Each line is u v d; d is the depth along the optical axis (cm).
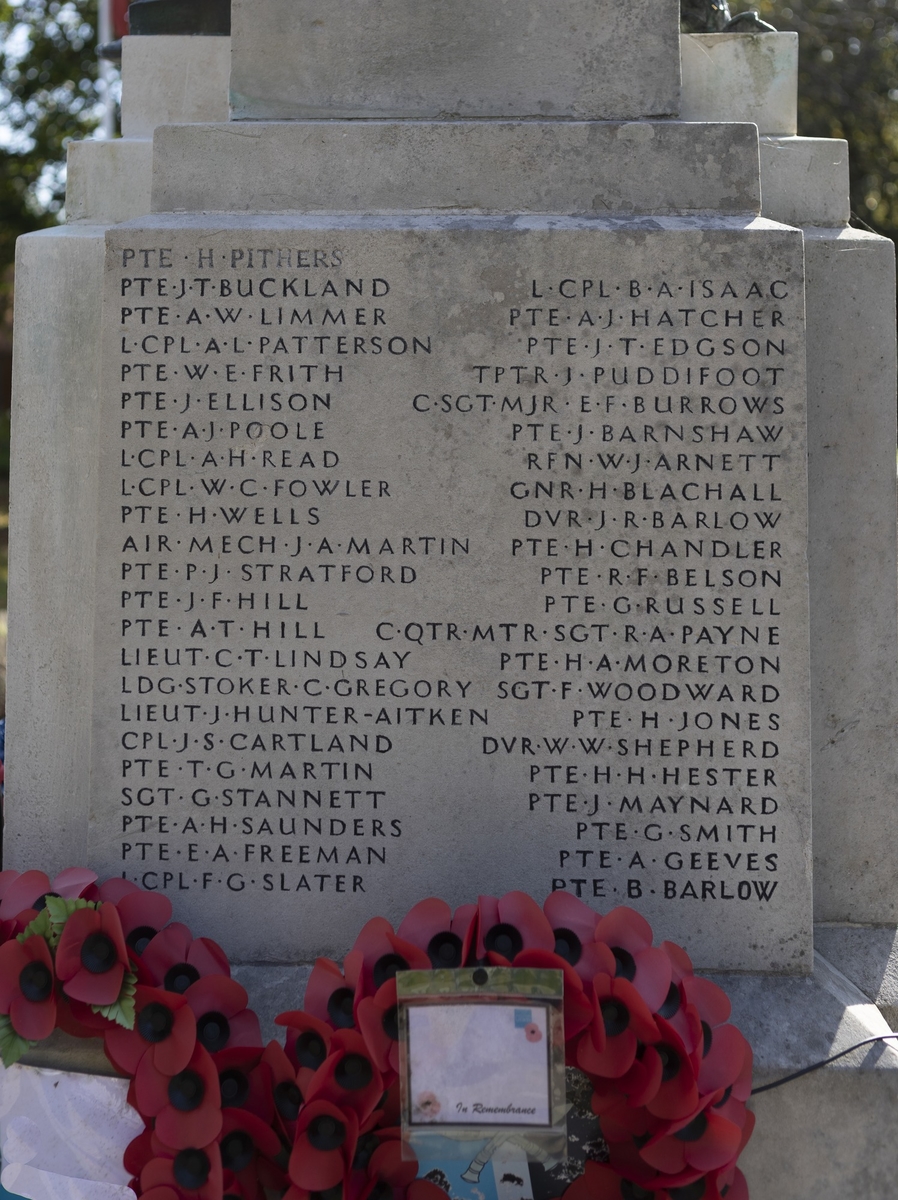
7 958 217
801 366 253
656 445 253
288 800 254
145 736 255
